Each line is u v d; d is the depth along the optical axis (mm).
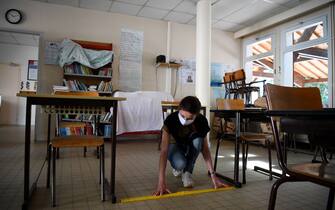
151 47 5516
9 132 5539
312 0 4512
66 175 2236
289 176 930
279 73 5402
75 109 1720
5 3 4602
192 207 1578
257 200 1729
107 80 5012
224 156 3404
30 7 4719
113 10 5137
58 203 1587
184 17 5457
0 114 7672
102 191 1659
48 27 4805
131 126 4105
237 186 1998
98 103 1653
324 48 4621
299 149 4219
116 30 5250
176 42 5738
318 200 1752
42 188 1867
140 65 5402
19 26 4645
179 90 5715
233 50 6352
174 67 5656
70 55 4488
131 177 2240
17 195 1707
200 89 4621
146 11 5172
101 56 4742
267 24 5461
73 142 1573
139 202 1638
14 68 7781
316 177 836
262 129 4180
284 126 904
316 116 749
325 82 4609
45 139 4641
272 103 1092
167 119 1889
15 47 7781
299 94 1237
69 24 4934
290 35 5242
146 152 3613
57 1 4750
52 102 1556
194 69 5855
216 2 4754
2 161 2721
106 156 3227
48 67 4766
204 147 2021
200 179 2223
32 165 2568
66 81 4492
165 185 1871
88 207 1536
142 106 4203
